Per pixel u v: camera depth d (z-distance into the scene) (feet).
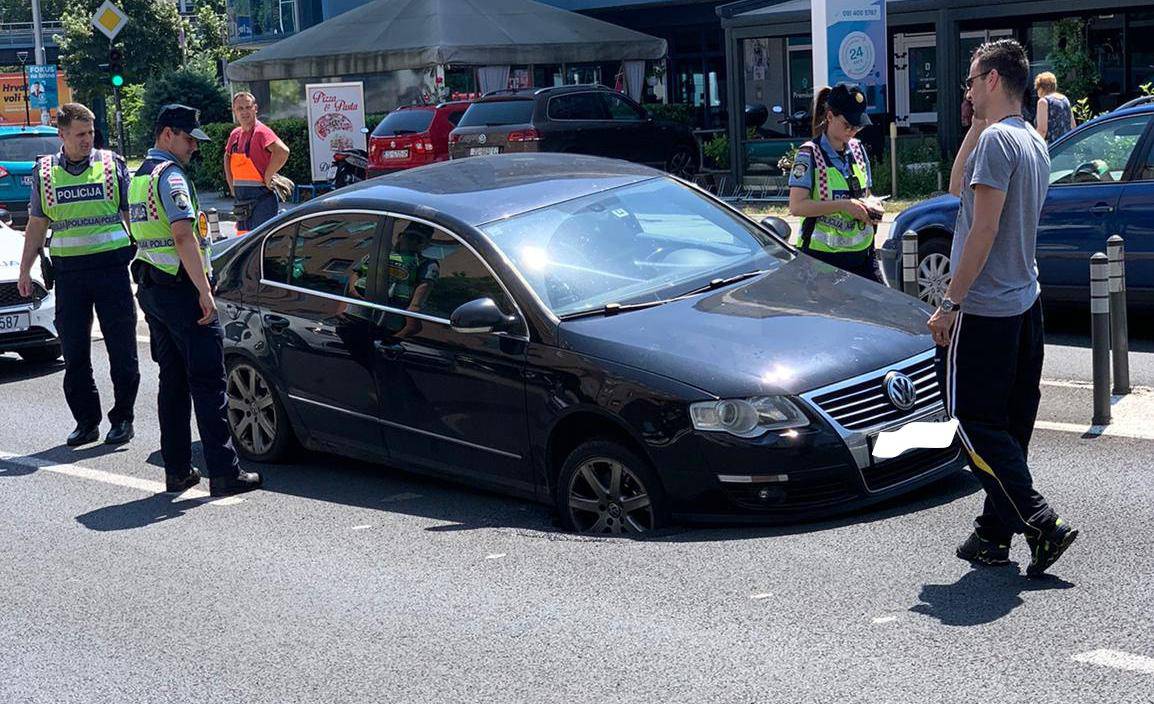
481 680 15.76
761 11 76.13
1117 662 14.88
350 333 24.63
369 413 24.59
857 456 20.13
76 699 16.21
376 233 24.77
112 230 29.17
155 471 27.32
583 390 21.09
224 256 27.84
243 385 27.22
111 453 29.01
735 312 22.08
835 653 15.65
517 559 19.97
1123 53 75.41
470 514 23.06
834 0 65.77
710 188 81.00
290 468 26.91
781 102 96.78
